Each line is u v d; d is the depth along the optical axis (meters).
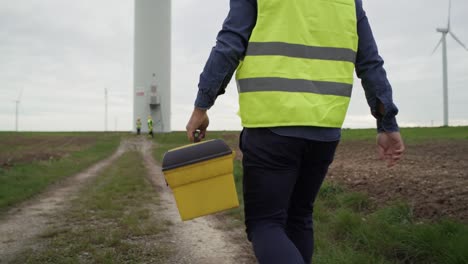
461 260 3.51
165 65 48.59
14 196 8.38
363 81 2.34
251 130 2.08
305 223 2.44
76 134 47.50
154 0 47.84
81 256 4.34
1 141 34.50
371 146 19.75
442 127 34.12
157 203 7.80
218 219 6.29
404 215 5.10
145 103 48.16
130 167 16.16
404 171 9.23
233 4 2.13
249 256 4.43
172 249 4.64
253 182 2.07
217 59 2.04
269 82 2.02
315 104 2.04
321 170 2.28
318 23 2.10
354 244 4.44
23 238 5.26
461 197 5.72
